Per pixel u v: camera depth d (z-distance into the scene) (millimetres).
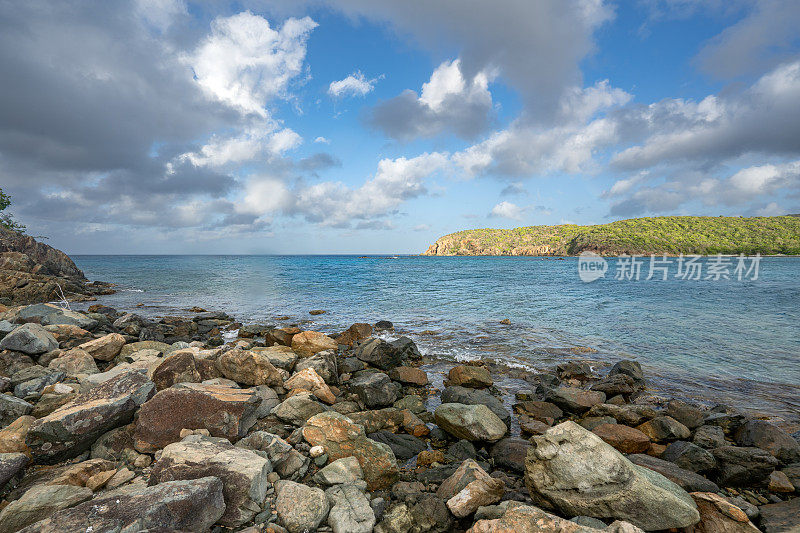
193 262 130125
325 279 54281
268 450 5996
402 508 5211
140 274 67312
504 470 7027
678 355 15609
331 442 6590
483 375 11758
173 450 5395
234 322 22734
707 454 6832
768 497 6250
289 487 5184
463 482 5566
